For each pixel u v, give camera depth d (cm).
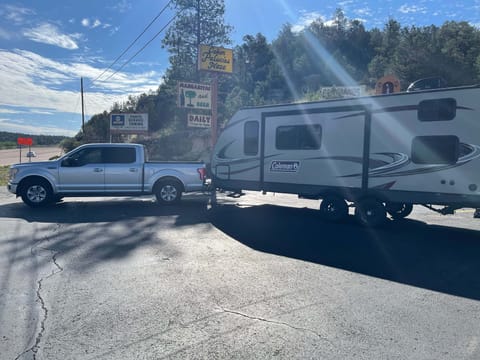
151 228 851
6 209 1092
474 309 437
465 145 751
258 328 387
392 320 407
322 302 453
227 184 1140
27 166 1109
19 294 469
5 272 549
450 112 765
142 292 479
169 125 3994
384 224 867
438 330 385
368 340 364
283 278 535
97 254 643
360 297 470
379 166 860
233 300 457
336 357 335
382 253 667
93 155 1134
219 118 3669
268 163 1047
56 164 1112
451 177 770
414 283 520
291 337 369
